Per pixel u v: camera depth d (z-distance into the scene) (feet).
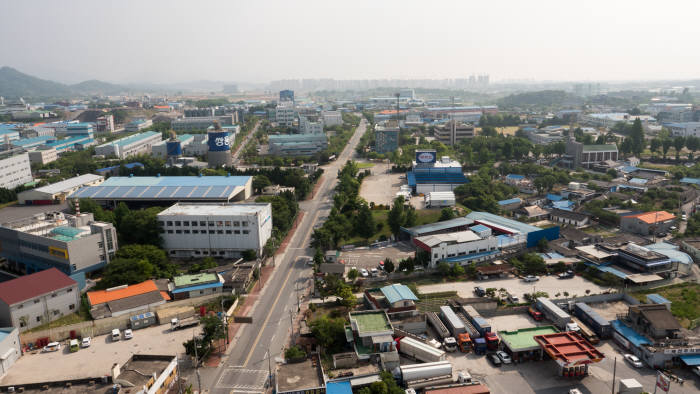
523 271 549.54
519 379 355.15
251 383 353.72
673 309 448.24
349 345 397.60
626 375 358.02
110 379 334.65
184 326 438.40
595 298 472.03
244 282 508.12
